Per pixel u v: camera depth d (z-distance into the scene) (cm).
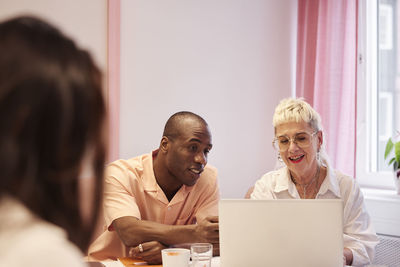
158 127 255
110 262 160
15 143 40
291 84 316
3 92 40
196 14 271
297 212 124
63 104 42
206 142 181
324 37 283
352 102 276
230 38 287
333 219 122
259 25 301
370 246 178
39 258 40
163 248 158
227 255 128
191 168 179
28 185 41
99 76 47
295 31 315
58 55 44
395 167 252
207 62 276
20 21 45
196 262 138
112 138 232
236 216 127
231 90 287
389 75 282
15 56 42
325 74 279
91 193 46
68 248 43
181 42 264
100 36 233
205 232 161
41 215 43
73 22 223
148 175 189
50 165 42
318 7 288
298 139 182
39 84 41
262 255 125
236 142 289
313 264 123
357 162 290
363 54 288
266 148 305
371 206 254
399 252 237
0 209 41
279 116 185
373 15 289
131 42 244
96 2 231
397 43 278
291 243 124
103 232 192
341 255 122
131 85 244
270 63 306
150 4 251
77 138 44
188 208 193
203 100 274
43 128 41
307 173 187
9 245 41
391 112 282
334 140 277
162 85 256
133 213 175
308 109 184
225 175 284
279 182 193
